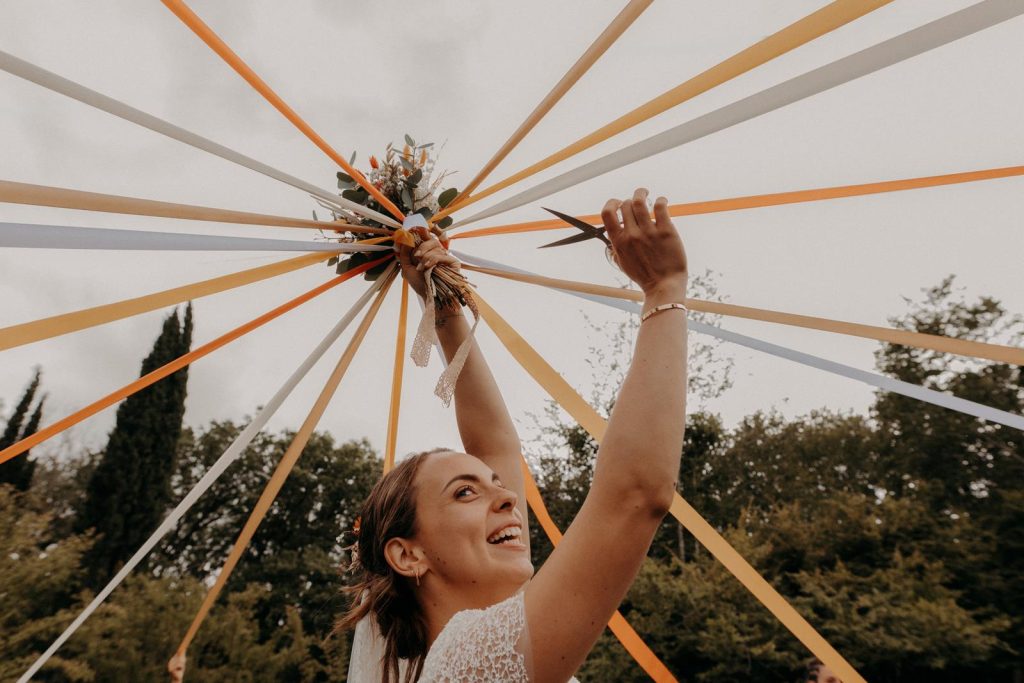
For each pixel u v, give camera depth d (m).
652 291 1.04
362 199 2.02
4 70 0.95
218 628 13.92
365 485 23.06
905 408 14.18
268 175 1.44
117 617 13.47
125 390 1.85
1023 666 10.30
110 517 18.20
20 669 12.38
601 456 0.92
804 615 10.92
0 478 18.67
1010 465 12.86
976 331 14.31
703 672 10.94
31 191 1.01
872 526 11.76
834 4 1.06
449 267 1.86
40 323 1.46
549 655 0.85
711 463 14.49
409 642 1.33
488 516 1.41
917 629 10.29
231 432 23.47
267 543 21.84
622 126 1.45
